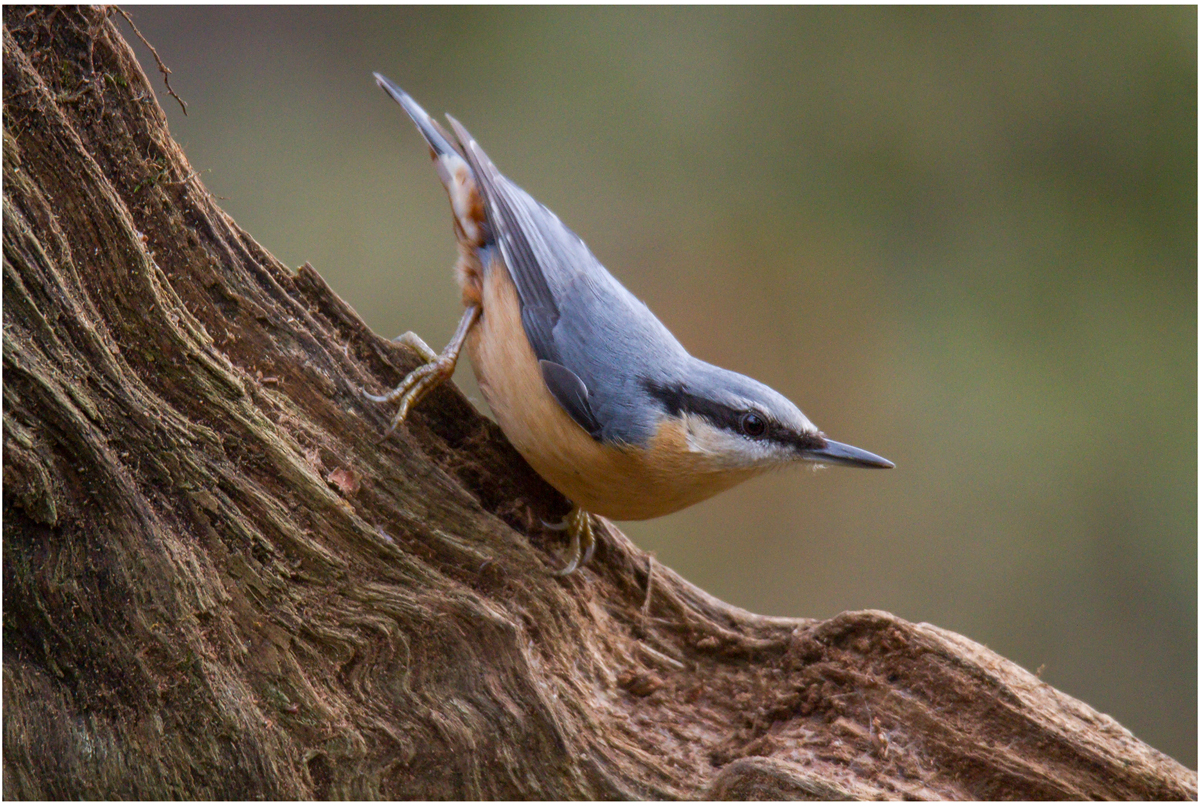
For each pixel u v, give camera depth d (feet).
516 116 48.67
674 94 48.93
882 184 48.03
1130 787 19.95
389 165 48.24
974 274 46.60
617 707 21.42
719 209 47.62
